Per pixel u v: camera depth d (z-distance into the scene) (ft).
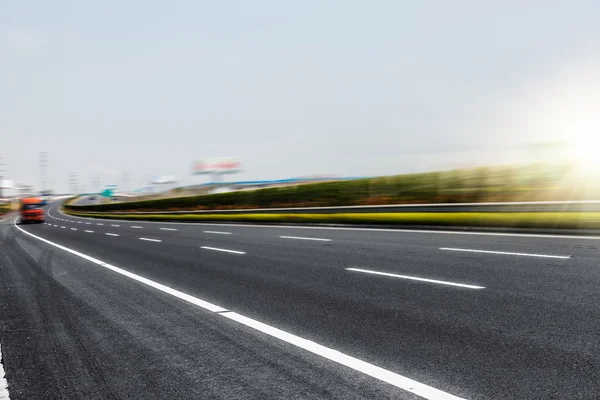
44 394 11.27
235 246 44.98
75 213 250.78
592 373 10.93
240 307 19.66
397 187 85.97
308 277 25.96
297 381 11.35
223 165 302.86
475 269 25.09
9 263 40.14
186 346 14.62
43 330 17.39
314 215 76.74
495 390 10.28
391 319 16.53
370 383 11.02
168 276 28.96
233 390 11.00
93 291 24.98
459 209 54.03
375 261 30.22
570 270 23.27
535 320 15.29
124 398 10.87
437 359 12.38
